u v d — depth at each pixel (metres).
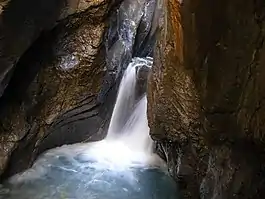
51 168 9.01
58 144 9.86
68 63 8.60
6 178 8.22
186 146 7.65
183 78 6.11
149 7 13.52
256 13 4.24
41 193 8.07
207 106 5.27
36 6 6.85
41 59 8.29
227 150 5.71
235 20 4.43
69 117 9.50
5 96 8.02
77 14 8.16
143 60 12.77
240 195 5.29
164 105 7.38
